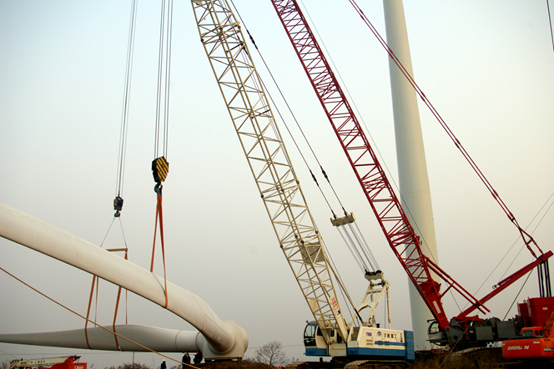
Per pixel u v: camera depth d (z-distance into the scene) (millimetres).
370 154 41406
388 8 67000
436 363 33438
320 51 41250
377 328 32906
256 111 31438
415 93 63562
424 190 59188
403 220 42562
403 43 64875
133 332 29250
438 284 43938
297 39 41844
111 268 19328
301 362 33281
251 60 31531
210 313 25875
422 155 60906
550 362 23266
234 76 31141
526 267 39969
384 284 35781
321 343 33250
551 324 24359
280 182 31719
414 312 55156
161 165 20609
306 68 41969
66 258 17703
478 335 34531
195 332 30438
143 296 20844
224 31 31172
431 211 59031
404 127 61781
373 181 41938
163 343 29719
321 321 32875
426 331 53531
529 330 24953
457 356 31953
